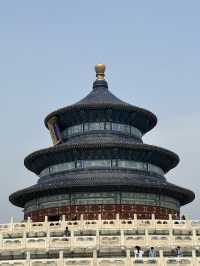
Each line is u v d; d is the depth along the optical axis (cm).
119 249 5750
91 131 9556
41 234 6312
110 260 4956
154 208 8719
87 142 8925
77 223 6544
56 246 5788
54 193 8731
